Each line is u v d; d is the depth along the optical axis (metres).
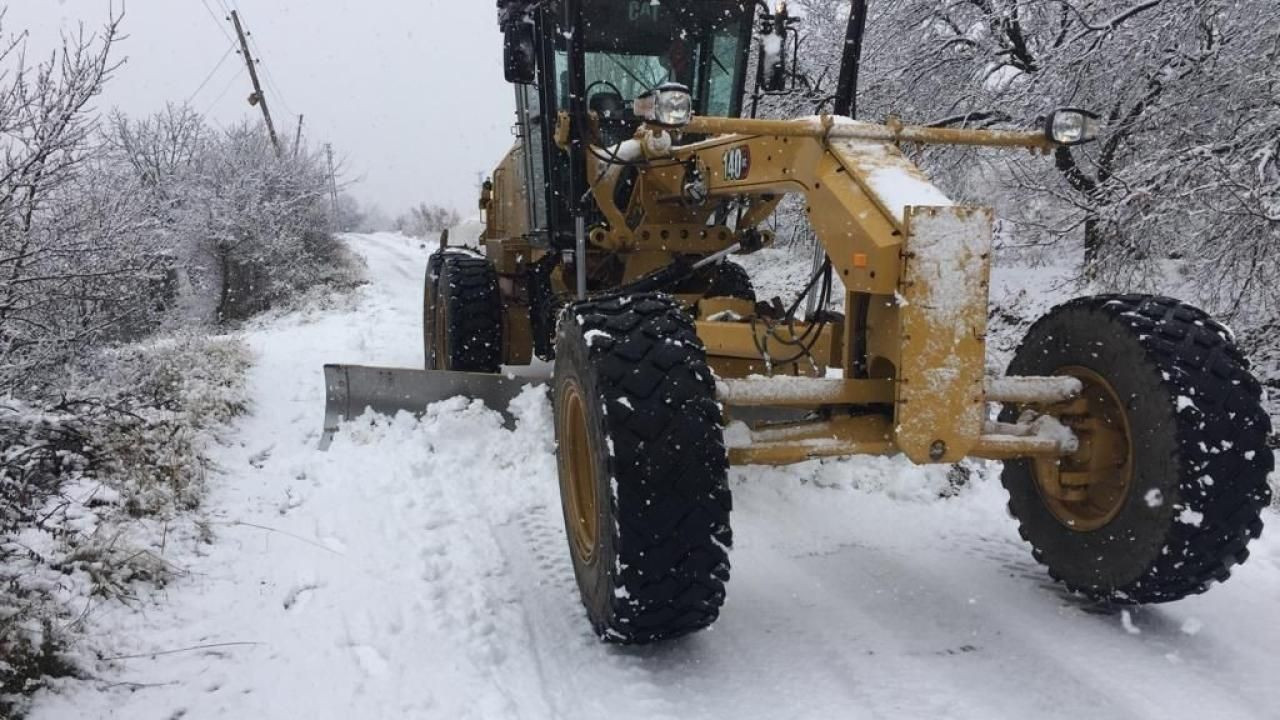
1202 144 7.89
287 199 20.55
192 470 5.10
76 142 5.68
